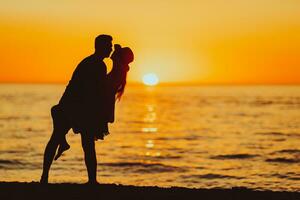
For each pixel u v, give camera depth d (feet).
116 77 33.24
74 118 32.60
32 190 33.22
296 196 33.94
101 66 32.73
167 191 34.30
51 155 33.27
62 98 33.01
